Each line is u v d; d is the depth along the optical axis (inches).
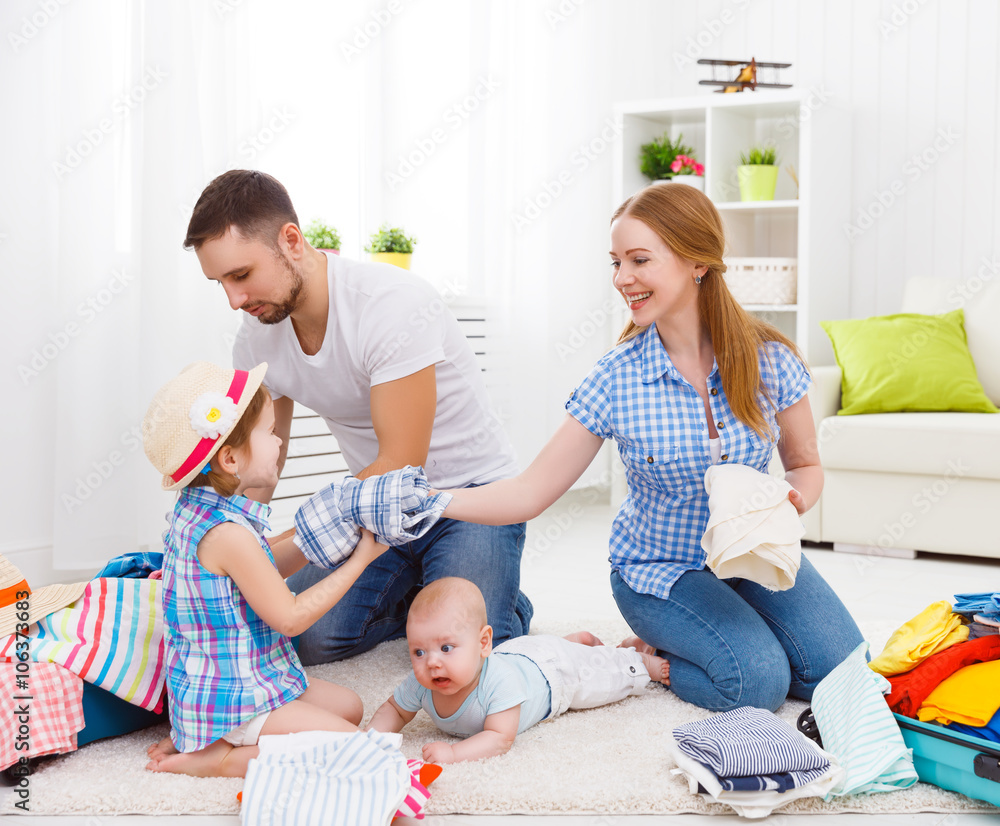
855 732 54.1
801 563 70.8
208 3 102.0
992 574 107.7
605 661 65.4
